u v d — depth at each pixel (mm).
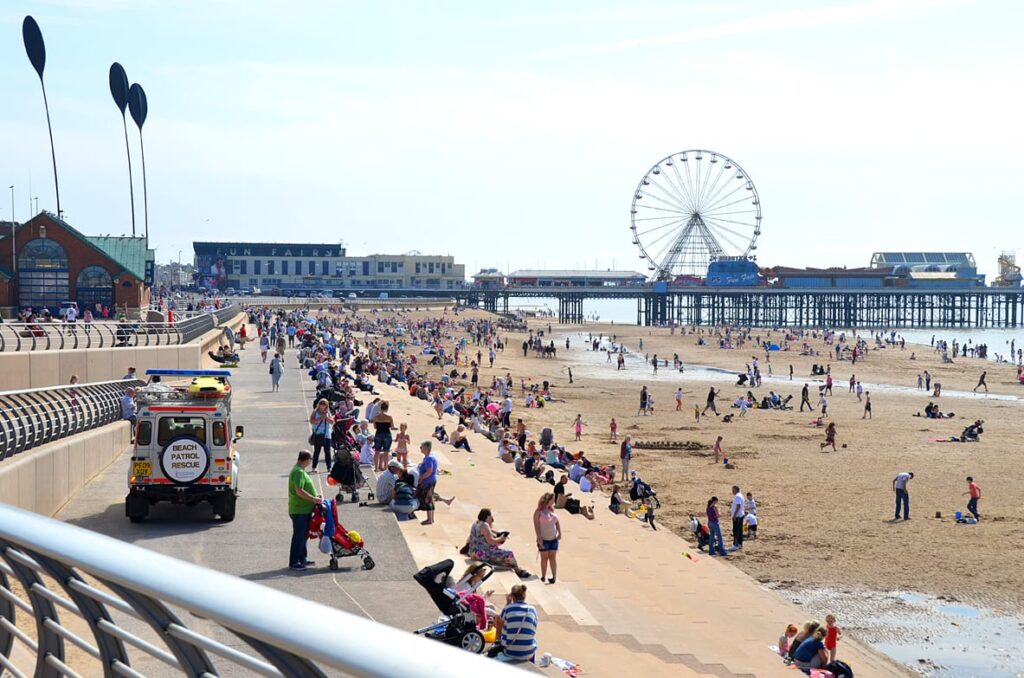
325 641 2670
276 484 24750
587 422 70188
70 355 40469
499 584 20344
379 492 22516
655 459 53781
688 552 30906
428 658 2439
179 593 3250
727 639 21000
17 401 21406
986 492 44188
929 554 33500
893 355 146625
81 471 23953
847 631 25875
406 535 20062
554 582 21734
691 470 50156
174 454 19781
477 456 39875
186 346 49281
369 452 28594
